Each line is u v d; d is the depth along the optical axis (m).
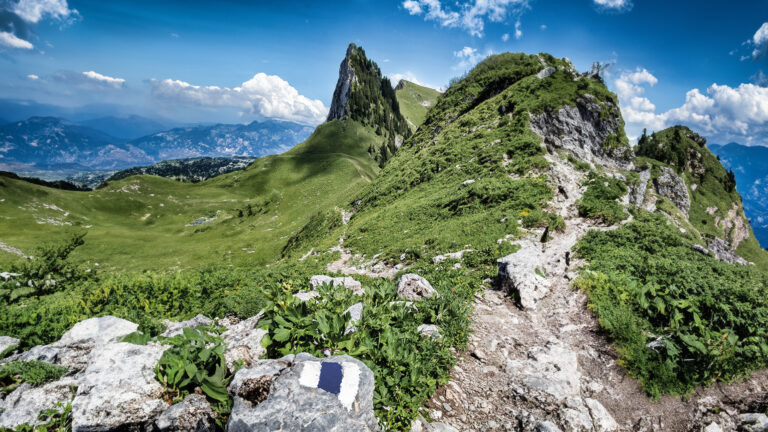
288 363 5.46
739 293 10.15
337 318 6.54
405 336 7.55
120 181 149.50
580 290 12.58
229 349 5.89
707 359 7.84
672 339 8.61
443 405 6.72
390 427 5.42
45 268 15.59
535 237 22.52
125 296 11.34
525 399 7.25
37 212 110.06
